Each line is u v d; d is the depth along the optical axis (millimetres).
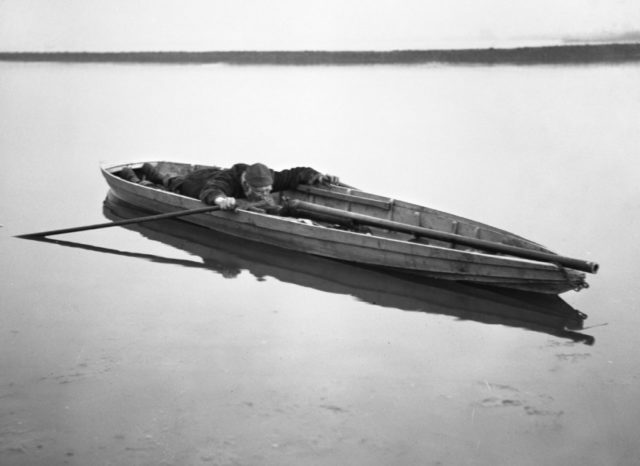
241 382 4473
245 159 13195
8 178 11398
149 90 27047
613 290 6090
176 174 9508
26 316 5547
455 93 23375
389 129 16469
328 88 26312
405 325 5445
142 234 7988
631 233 7828
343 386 4434
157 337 5168
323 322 5500
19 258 7109
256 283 6410
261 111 20188
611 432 3875
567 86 24266
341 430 3922
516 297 6004
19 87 28578
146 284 6363
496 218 8672
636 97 20750
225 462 3621
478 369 4672
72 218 8734
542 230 8039
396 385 4445
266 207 7531
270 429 3930
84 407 4145
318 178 8258
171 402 4215
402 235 7273
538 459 3641
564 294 6043
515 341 5125
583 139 14383
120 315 5598
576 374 4582
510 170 11719
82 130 17047
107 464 3590
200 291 6191
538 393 4332
